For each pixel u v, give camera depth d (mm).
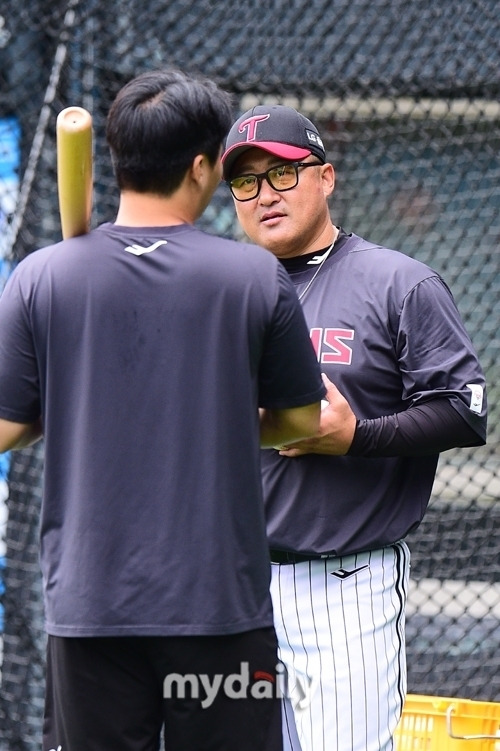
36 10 16562
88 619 6758
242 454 6945
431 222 17703
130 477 6828
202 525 6793
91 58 16250
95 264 7023
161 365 6871
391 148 17438
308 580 9539
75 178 6973
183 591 6750
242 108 17375
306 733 9539
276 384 7250
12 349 7113
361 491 9391
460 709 11164
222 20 16844
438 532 16031
